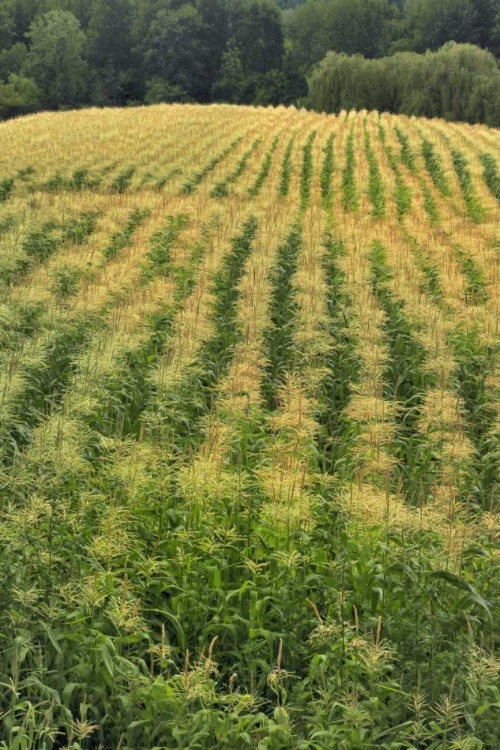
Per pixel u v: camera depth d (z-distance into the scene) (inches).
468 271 712.4
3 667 210.2
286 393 382.0
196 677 193.3
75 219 894.4
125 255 725.9
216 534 268.5
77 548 254.7
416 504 330.0
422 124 2041.1
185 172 1295.5
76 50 4522.6
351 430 389.4
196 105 2551.7
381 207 1064.8
